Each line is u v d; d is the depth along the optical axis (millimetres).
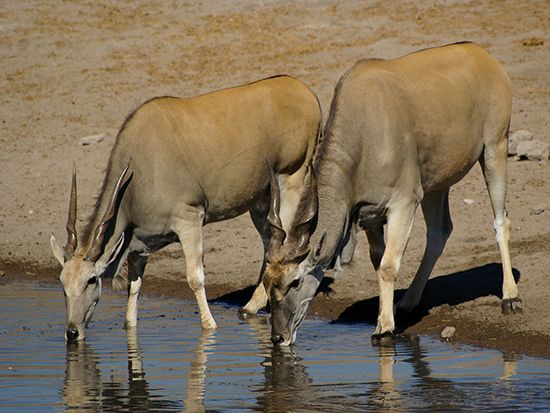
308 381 18547
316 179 20453
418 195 22078
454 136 22672
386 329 21703
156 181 23719
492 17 48469
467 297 24312
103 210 23375
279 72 44781
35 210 35844
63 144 41188
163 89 44906
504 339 21328
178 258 30922
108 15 52969
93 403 17453
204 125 24562
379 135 21328
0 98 45406
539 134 36344
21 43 50375
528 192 31875
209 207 24812
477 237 28844
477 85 23375
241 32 49469
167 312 25469
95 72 47000
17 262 31844
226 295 27391
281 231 20547
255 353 20906
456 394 17391
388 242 21812
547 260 25938
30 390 18297
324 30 48750
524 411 16328
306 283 20734
